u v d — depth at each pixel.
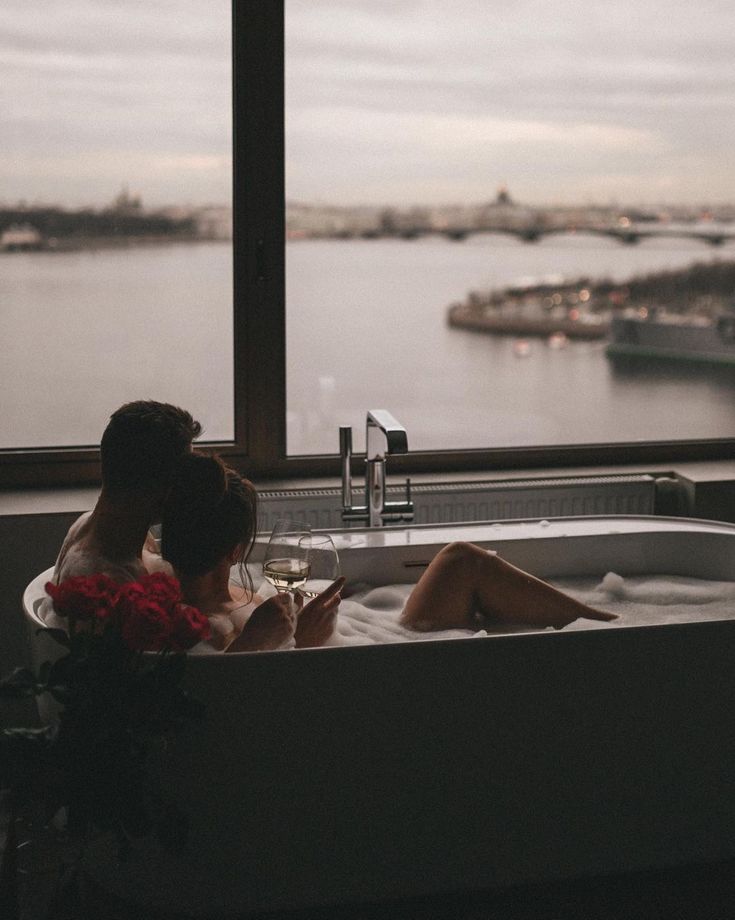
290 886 2.10
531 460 3.43
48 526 2.80
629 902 2.17
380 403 3.41
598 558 2.85
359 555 2.72
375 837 2.10
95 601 1.79
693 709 2.18
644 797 2.20
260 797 2.04
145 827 1.78
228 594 2.19
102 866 2.14
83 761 1.75
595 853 2.21
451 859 2.14
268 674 1.98
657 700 2.15
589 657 2.10
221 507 2.08
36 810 2.45
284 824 2.06
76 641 1.79
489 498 3.14
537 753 2.12
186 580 2.11
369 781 2.06
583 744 2.14
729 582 2.83
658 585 2.79
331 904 2.13
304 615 2.18
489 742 2.09
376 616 2.57
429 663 2.03
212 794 2.03
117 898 2.15
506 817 2.14
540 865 2.19
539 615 2.57
